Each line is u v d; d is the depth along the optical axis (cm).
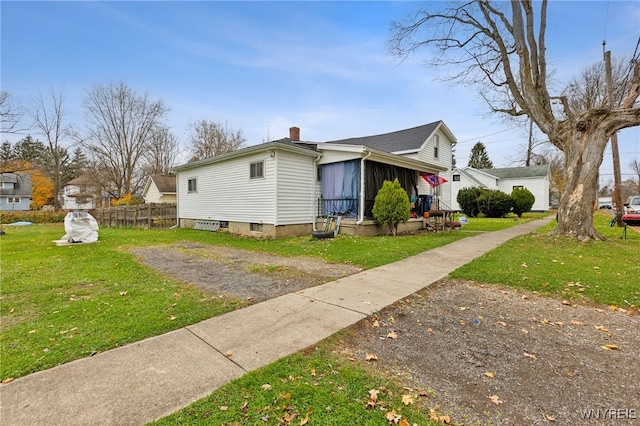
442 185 1788
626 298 407
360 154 1017
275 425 183
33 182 3362
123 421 185
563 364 256
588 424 186
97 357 263
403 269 581
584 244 769
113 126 2858
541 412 196
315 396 211
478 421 188
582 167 833
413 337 306
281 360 258
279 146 983
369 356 266
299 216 1084
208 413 193
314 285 484
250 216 1117
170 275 555
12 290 460
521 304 399
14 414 191
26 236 1196
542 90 916
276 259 702
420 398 211
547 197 2952
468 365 254
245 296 432
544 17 894
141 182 3350
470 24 1081
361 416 192
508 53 1069
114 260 692
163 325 330
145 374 237
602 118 808
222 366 249
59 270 590
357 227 1027
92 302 406
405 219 1027
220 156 1209
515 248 769
